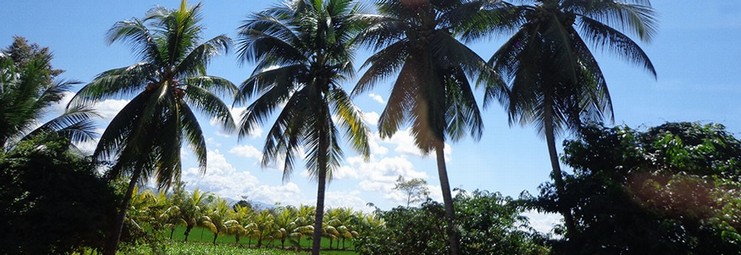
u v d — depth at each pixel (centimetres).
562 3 1800
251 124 1839
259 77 1870
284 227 5734
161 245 2495
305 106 1808
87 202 1759
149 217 2522
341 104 2030
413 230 1798
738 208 1098
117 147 1933
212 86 2088
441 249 1748
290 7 2003
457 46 1675
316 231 1880
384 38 1764
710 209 1155
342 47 1908
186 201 4972
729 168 1263
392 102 1833
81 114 1934
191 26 2086
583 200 1356
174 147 1911
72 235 1730
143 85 1989
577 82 1747
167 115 1973
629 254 1213
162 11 2078
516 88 1773
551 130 1755
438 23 1800
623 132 1417
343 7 2000
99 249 1880
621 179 1341
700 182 1188
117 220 1880
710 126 1421
